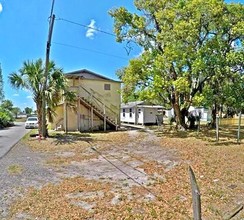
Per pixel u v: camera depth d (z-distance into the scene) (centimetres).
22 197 575
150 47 1973
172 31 1606
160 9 1852
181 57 1631
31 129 2667
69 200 557
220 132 1905
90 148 1279
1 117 3080
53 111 1706
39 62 1596
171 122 2830
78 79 2244
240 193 591
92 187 647
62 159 1009
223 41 1623
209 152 1098
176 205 525
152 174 770
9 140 1619
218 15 1564
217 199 555
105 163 935
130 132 2033
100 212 494
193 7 1574
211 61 1540
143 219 462
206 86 1694
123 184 672
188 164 887
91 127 2222
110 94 2398
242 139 1499
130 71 1883
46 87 1592
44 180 711
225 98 1592
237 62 1547
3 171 809
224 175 737
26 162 950
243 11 1633
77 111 2138
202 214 481
